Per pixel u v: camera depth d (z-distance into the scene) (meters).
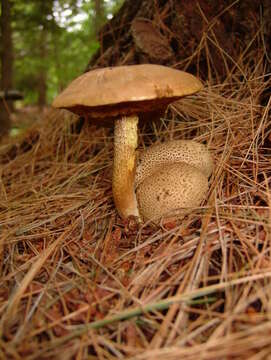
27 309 0.10
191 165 0.13
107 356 0.09
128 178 0.14
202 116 0.18
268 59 0.17
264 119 0.16
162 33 0.20
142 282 0.11
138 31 0.19
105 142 0.20
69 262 0.12
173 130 0.18
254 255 0.11
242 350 0.08
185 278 0.10
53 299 0.11
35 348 0.09
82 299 0.11
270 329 0.08
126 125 0.13
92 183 0.18
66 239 0.14
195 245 0.12
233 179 0.14
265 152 0.15
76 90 0.11
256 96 0.17
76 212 0.15
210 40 0.19
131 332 0.09
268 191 0.12
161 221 0.12
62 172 0.20
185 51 0.19
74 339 0.09
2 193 0.19
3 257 0.13
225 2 0.18
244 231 0.12
